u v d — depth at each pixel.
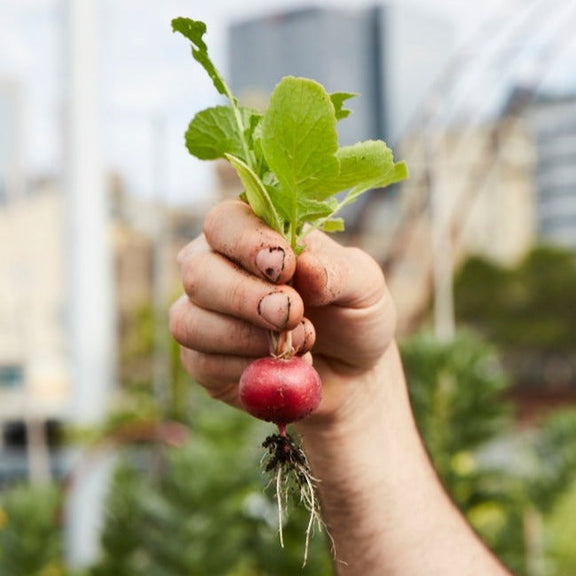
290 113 1.10
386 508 1.58
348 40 64.44
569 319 61.16
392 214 15.31
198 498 3.78
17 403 27.34
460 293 61.62
